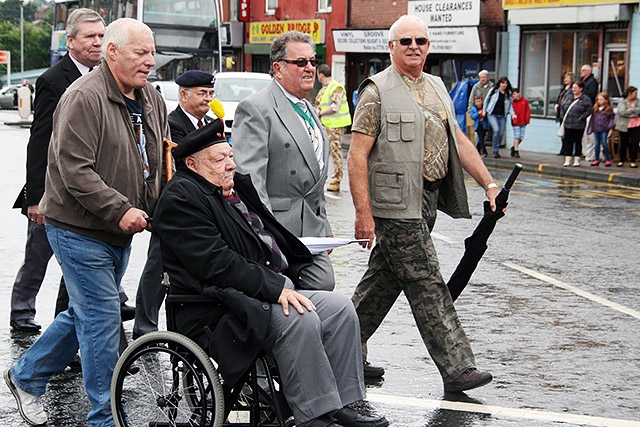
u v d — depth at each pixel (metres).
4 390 6.23
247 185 5.25
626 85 24.11
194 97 7.61
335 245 5.58
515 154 25.08
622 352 7.15
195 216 4.89
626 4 23.62
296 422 4.83
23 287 7.50
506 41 27.55
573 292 9.13
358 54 34.34
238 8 39.88
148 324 7.22
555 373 6.62
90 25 6.55
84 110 5.09
